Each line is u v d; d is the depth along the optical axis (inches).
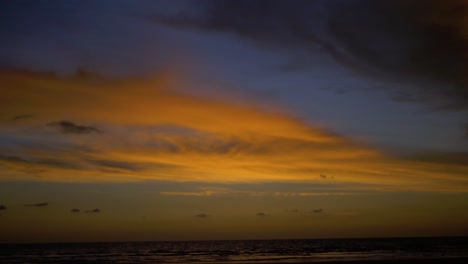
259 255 2618.1
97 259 2378.2
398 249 3090.6
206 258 2370.8
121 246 4837.6
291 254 2682.1
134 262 2102.6
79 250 3634.4
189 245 5142.7
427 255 2320.4
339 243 5132.9
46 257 2600.9
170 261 2158.0
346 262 1753.2
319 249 3373.5
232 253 2925.7
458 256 2207.2
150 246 4785.9
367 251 2876.5
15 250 3654.0
